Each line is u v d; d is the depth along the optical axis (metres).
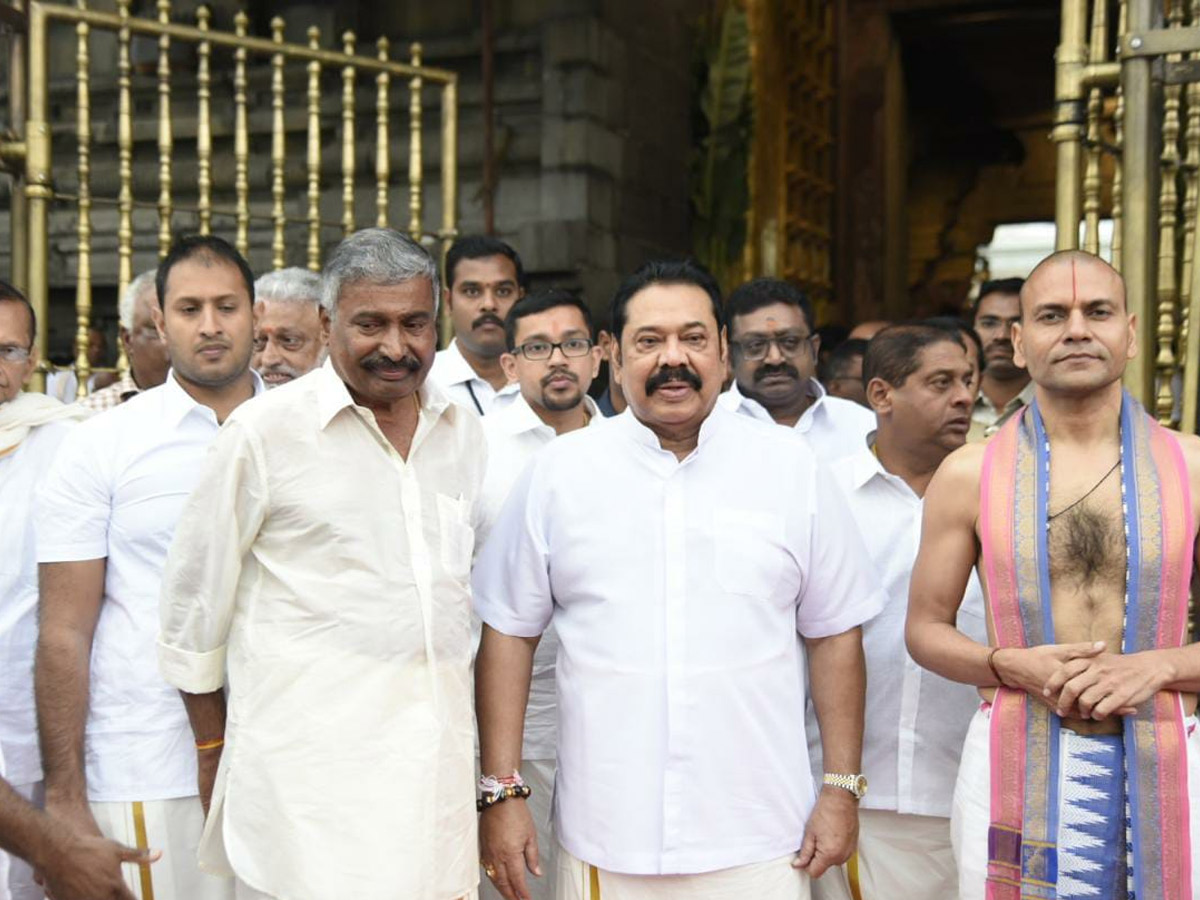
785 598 2.64
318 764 2.39
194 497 2.45
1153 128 3.25
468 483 2.65
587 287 7.03
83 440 2.83
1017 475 2.56
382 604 2.44
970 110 14.35
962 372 3.07
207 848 2.52
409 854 2.40
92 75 7.70
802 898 2.63
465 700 2.55
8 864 2.91
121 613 2.80
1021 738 2.50
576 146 7.04
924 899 3.04
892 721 3.01
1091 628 2.48
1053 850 2.46
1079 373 2.48
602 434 2.71
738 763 2.55
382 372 2.43
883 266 9.77
